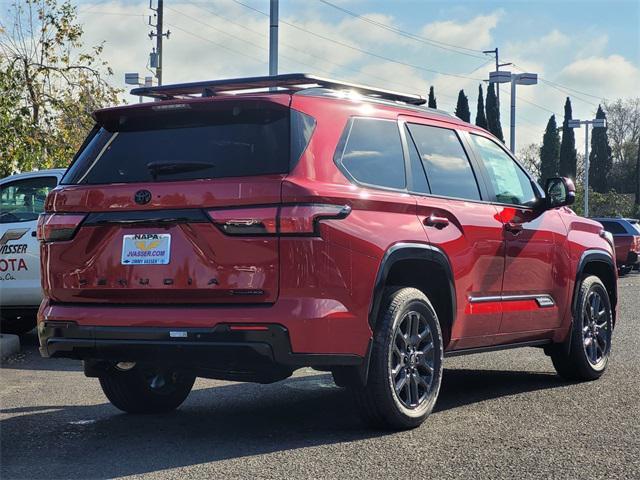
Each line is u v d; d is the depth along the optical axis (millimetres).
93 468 4523
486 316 6145
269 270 4707
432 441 5055
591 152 90188
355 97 5516
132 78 26500
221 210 4781
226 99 5008
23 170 16250
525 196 6969
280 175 4789
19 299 9773
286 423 5660
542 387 7027
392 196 5348
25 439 5227
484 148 6676
